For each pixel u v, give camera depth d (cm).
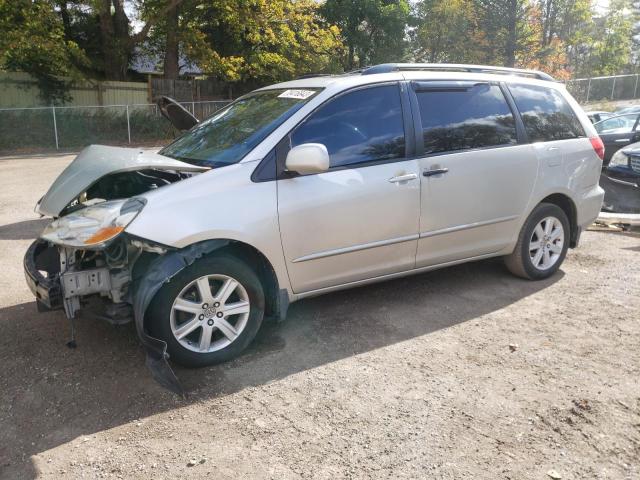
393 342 413
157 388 355
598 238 710
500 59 3316
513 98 510
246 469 281
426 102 459
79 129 2161
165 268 349
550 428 310
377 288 520
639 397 338
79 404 339
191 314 372
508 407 330
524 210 507
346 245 418
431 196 449
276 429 313
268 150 392
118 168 373
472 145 474
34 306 488
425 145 450
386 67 456
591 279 545
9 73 2206
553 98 544
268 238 384
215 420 322
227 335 382
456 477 273
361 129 427
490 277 549
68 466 285
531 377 363
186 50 2483
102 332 433
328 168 408
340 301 490
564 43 3741
